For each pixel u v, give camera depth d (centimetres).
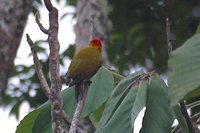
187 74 729
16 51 1562
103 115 952
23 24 1572
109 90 1049
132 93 929
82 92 902
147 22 2406
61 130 828
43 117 1039
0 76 1509
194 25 2395
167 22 897
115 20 2386
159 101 924
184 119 909
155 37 2427
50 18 860
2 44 1521
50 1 862
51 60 843
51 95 834
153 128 905
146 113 917
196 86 716
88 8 1836
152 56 2459
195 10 2406
